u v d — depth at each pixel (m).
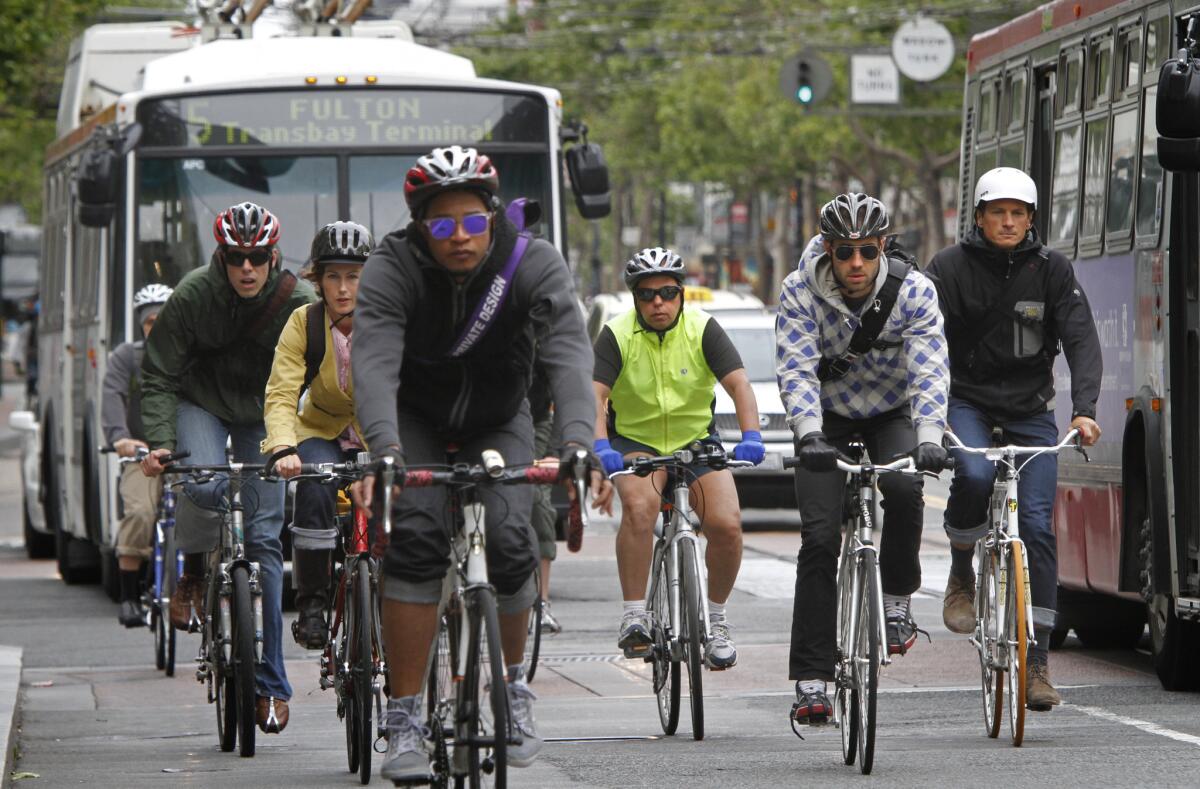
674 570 24.09
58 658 34.62
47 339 53.38
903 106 119.31
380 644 21.17
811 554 21.81
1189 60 24.45
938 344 21.64
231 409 24.22
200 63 41.47
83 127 47.09
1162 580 26.78
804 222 179.00
